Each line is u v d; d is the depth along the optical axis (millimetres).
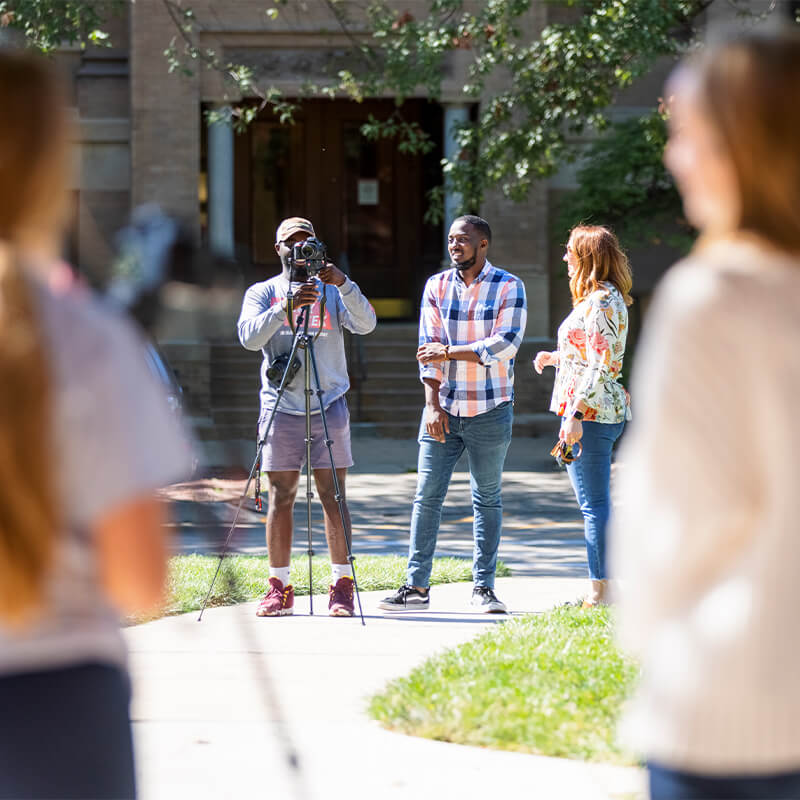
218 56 35906
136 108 35938
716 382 3148
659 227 37562
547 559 17016
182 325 7730
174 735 8266
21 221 3426
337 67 36188
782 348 3146
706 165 3438
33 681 3334
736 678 3117
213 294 7691
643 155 33188
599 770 7465
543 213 36844
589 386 11734
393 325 37750
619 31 26453
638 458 3262
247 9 35844
